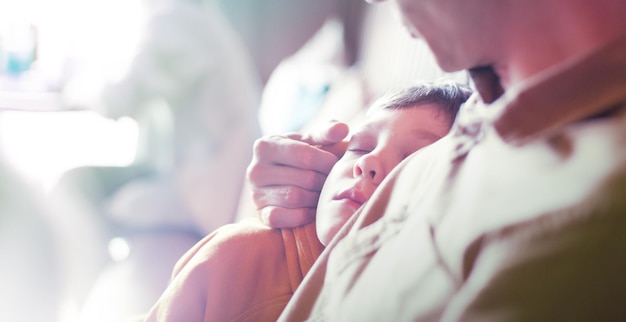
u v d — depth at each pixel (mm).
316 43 2977
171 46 1919
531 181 407
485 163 444
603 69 399
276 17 3182
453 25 448
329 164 782
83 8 2777
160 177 2133
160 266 1720
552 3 416
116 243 1907
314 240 734
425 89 778
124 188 2121
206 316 703
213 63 1987
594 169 380
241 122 2041
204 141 2010
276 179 782
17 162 1439
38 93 2562
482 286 401
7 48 2766
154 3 2039
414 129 732
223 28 2125
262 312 698
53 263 1415
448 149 505
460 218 445
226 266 720
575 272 376
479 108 494
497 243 407
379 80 2242
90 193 2006
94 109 2018
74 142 2305
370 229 546
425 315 445
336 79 2621
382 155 711
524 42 432
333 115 2312
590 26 411
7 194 1360
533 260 386
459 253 432
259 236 745
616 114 395
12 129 2225
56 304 1403
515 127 421
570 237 377
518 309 386
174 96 1938
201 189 1980
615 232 367
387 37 2297
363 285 512
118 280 1648
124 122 2572
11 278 1341
